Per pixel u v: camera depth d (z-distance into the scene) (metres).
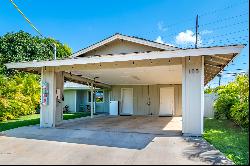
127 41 12.17
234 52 8.42
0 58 28.86
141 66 10.77
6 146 7.79
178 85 20.38
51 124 11.82
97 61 10.29
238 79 12.54
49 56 33.38
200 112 9.17
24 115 18.86
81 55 12.76
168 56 9.16
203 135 9.19
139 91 21.41
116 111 21.09
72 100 25.28
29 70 12.94
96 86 20.98
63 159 6.20
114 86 22.08
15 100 16.73
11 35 31.27
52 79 12.02
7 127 11.93
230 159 6.12
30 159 6.27
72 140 8.55
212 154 6.54
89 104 25.81
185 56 9.05
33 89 19.59
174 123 13.74
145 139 8.57
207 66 11.79
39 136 9.40
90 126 12.19
